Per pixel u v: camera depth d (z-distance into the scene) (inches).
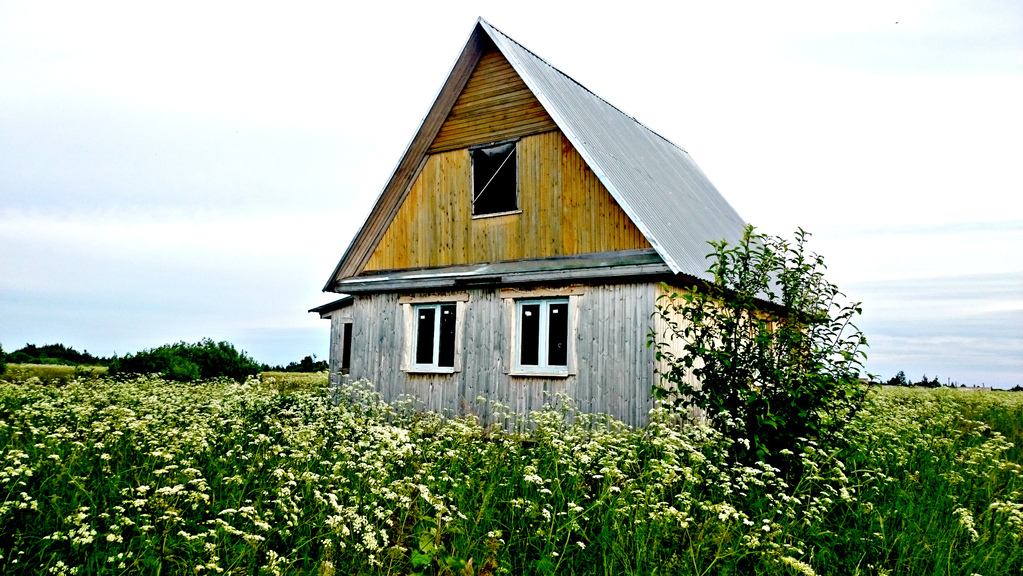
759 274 346.3
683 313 349.7
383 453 262.5
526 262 486.3
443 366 518.6
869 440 351.9
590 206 462.9
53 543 203.2
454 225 529.0
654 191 531.5
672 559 215.9
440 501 237.8
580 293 453.4
